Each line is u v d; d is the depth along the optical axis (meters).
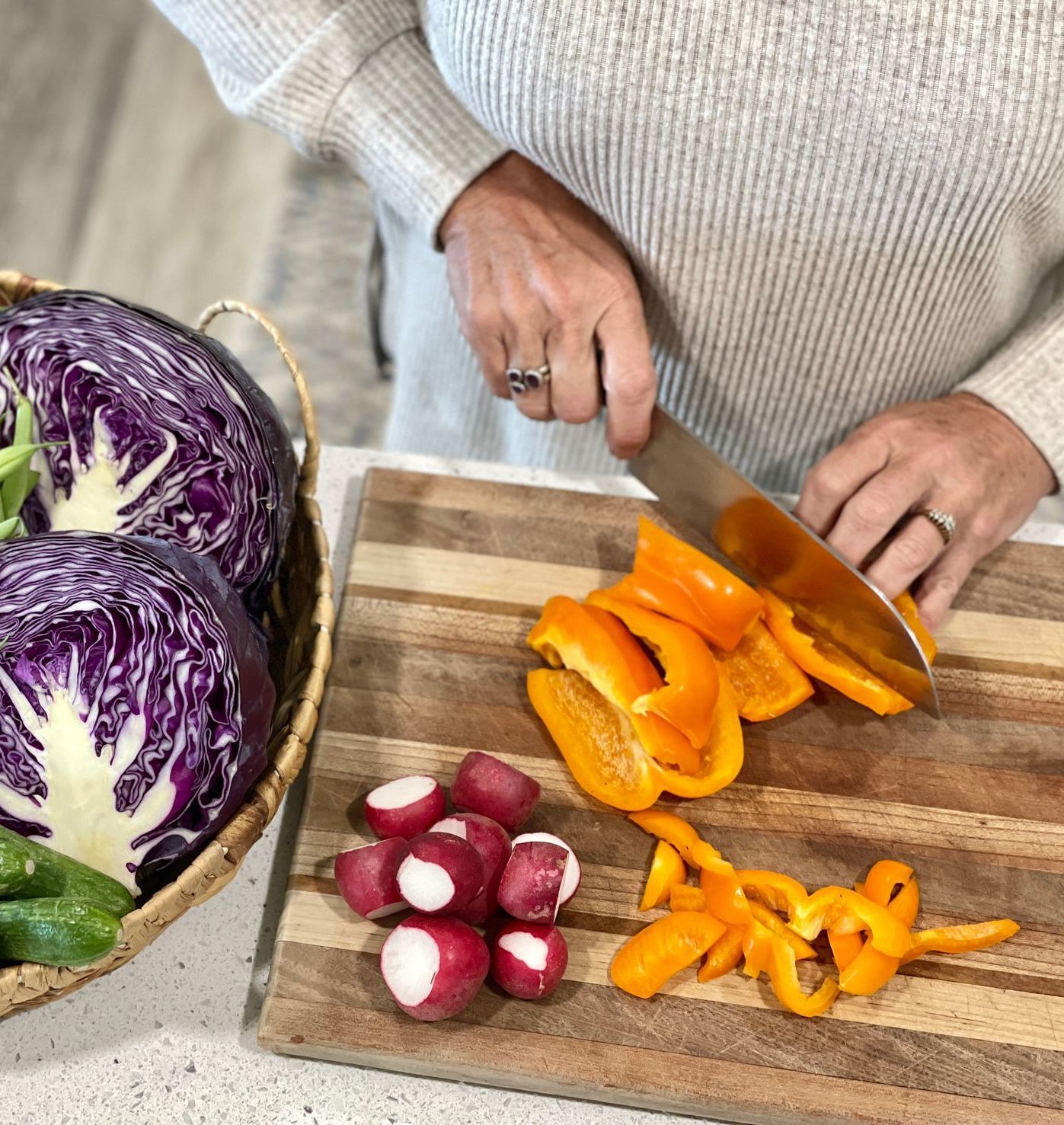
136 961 0.86
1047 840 0.93
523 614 1.04
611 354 1.06
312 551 0.89
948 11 0.86
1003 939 0.87
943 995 0.84
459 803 0.90
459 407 1.43
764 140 0.93
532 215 1.09
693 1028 0.82
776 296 1.07
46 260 2.65
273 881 0.91
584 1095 0.81
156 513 0.85
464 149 1.10
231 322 2.50
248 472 0.87
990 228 0.97
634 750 0.94
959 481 1.03
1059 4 0.85
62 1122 0.79
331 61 1.10
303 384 0.90
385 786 0.90
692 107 0.92
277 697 0.90
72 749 0.72
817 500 1.05
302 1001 0.81
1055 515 1.66
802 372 1.14
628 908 0.88
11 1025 0.82
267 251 2.58
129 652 0.73
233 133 2.86
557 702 0.97
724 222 1.01
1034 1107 0.80
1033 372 1.07
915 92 0.88
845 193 0.96
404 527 1.09
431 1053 0.80
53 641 0.72
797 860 0.91
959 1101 0.80
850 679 0.97
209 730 0.73
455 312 1.27
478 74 0.98
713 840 0.92
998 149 0.90
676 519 1.12
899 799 0.95
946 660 1.03
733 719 0.95
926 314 1.07
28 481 0.82
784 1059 0.81
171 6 1.14
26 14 3.05
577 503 1.12
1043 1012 0.84
